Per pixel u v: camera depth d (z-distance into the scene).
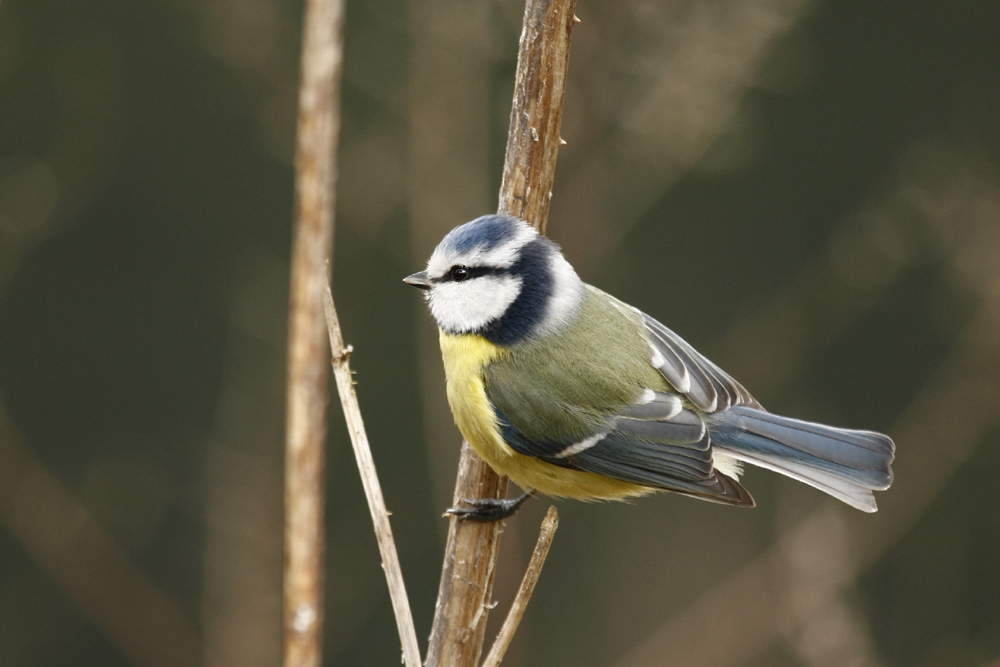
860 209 13.59
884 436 7.15
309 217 2.92
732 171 12.48
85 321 14.02
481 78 11.09
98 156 13.19
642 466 6.87
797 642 10.91
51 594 12.69
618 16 10.28
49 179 11.35
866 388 14.30
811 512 12.08
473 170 11.11
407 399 13.62
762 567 12.20
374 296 13.74
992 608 13.09
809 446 7.13
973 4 14.48
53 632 12.62
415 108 10.91
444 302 7.01
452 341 7.03
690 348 7.47
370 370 13.68
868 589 13.24
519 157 6.47
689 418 6.99
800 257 14.66
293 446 2.98
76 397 13.94
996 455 13.37
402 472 13.50
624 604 13.80
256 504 11.48
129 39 13.52
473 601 5.98
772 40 10.38
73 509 11.72
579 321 7.04
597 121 10.34
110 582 11.70
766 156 14.82
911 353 14.24
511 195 6.61
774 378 13.23
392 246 12.52
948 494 13.34
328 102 2.90
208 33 11.38
